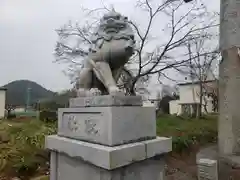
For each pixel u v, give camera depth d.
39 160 5.41
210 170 4.05
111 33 2.23
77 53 9.56
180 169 5.23
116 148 1.81
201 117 12.27
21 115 17.05
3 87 17.94
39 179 4.61
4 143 6.07
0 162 5.01
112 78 2.22
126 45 2.17
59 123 2.70
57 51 9.77
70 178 2.28
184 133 7.82
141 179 2.04
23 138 6.32
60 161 2.48
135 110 2.10
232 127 4.68
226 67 4.99
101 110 1.98
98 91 2.35
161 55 8.66
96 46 2.32
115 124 1.89
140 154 1.98
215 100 13.55
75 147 2.14
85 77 2.43
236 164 4.10
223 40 5.18
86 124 2.19
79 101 2.36
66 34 9.65
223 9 5.27
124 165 1.83
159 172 2.24
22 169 4.90
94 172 1.95
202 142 7.29
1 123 8.83
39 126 8.05
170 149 2.33
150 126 2.25
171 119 11.27
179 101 18.62
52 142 2.58
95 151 1.86
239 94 4.71
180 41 8.89
